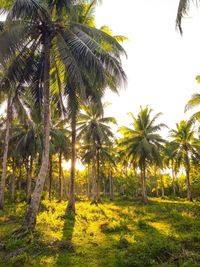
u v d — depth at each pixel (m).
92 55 11.77
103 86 13.06
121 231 11.76
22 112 24.27
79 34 12.57
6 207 23.19
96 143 34.59
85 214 17.05
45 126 12.11
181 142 39.94
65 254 8.49
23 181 46.22
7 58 11.68
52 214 15.77
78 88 13.21
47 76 12.51
